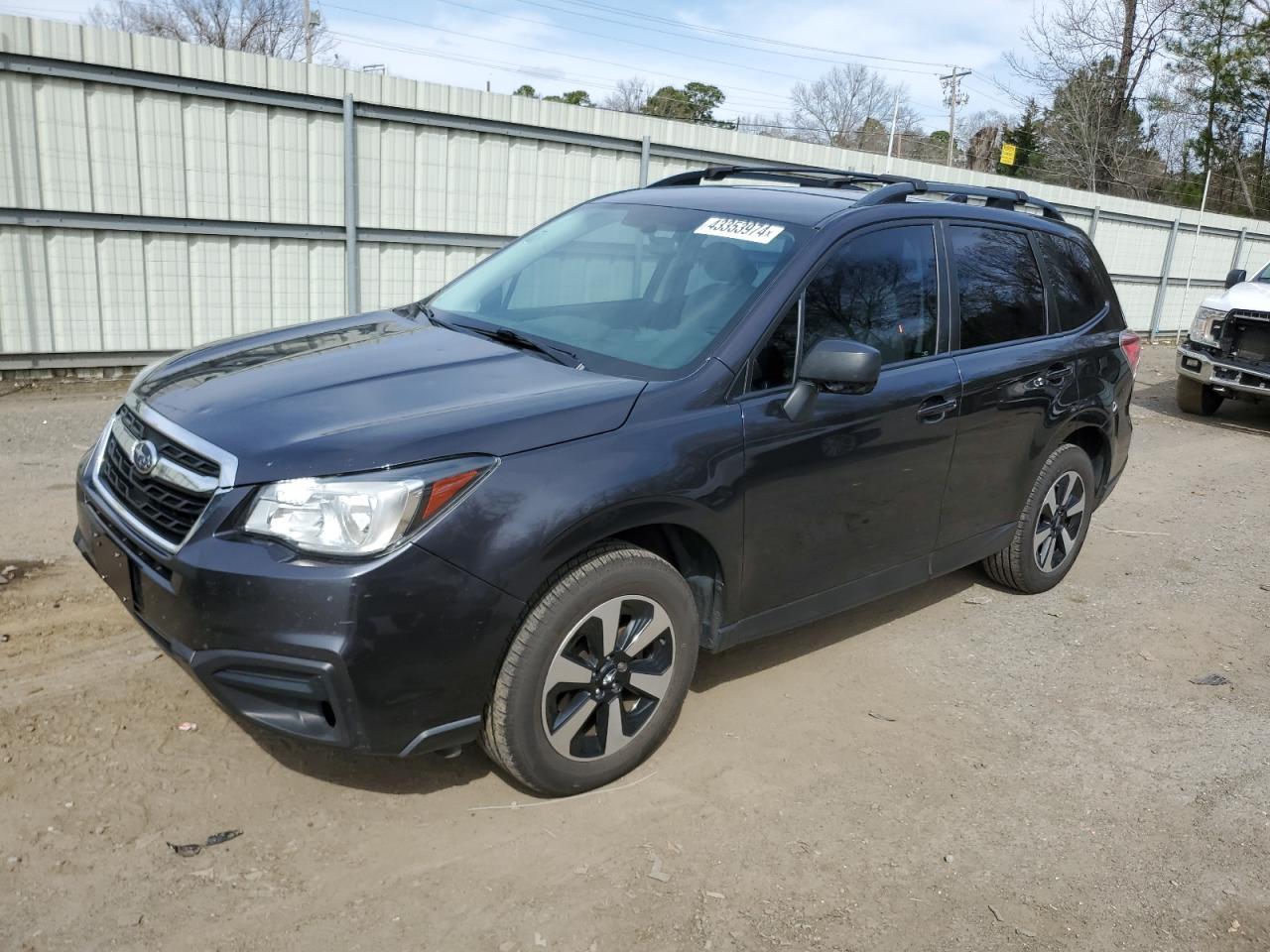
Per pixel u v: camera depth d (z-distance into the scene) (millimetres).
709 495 3258
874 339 3938
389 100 9914
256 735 3420
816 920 2822
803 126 49094
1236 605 5527
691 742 3654
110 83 8570
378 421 2883
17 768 3127
